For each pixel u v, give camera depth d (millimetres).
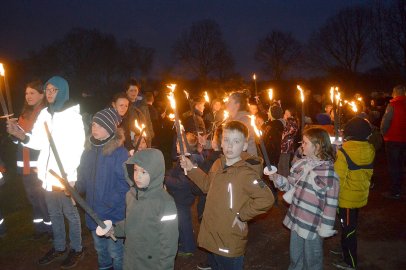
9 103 4215
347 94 26062
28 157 4844
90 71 31719
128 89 6168
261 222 5832
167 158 10109
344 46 31844
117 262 3686
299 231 3438
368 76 28328
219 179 3191
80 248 4512
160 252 3055
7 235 5270
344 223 4133
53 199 4375
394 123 6715
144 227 3080
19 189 7355
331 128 6543
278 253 4812
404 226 5617
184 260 4621
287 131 6691
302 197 3447
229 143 3121
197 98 7039
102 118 3629
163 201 3059
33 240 5074
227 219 3092
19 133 4242
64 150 4148
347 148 3998
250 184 3023
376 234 5359
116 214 3670
